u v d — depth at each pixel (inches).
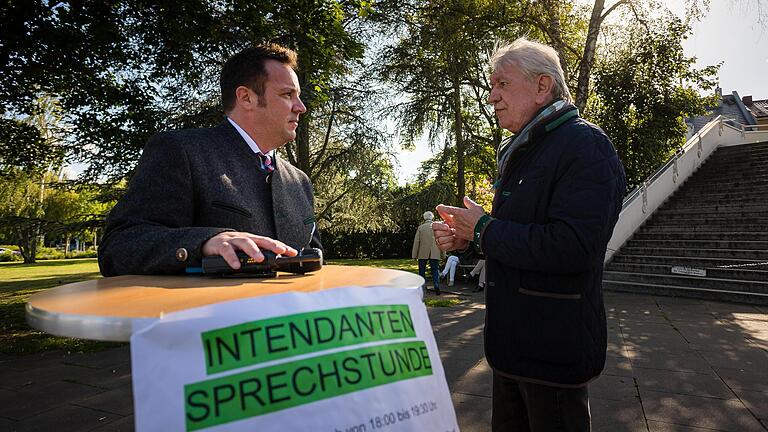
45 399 149.8
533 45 73.9
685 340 214.8
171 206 58.4
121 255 50.8
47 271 941.2
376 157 679.7
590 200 59.0
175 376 26.0
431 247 399.5
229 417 26.7
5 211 1089.4
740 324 251.9
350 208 730.8
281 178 71.1
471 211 68.6
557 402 62.4
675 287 359.6
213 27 350.3
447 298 371.9
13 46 295.7
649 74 537.6
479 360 184.5
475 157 791.1
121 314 27.3
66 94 379.9
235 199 62.6
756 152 598.9
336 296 32.8
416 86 696.4
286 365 28.9
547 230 59.4
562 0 440.1
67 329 27.5
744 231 421.4
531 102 72.3
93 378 173.0
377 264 880.9
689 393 144.9
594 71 558.9
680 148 580.4
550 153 64.9
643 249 440.1
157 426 25.1
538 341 62.1
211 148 63.8
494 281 67.9
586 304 62.0
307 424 28.3
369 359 32.2
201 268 47.9
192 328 27.0
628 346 204.1
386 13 593.6
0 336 257.3
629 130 550.0
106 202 504.4
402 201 761.6
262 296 30.1
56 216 1144.2
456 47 492.4
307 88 382.9
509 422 71.9
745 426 121.1
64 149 429.1
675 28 515.5
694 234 435.8
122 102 394.0
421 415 33.7
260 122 68.3
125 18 342.6
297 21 352.8
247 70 67.6
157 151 60.7
